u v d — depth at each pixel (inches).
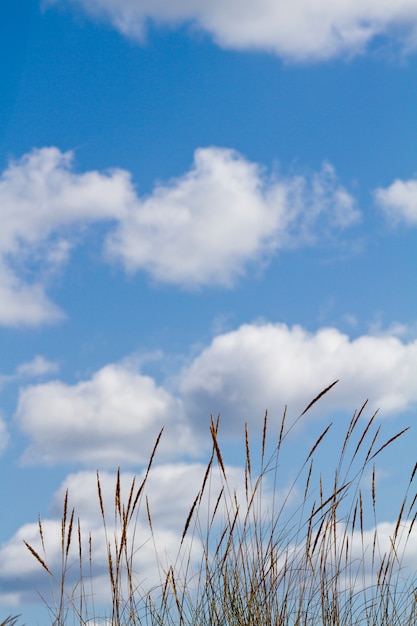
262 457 124.6
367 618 131.5
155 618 121.2
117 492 113.6
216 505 124.2
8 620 115.6
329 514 129.3
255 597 124.8
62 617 112.8
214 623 123.7
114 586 114.1
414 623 129.9
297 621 126.7
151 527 120.0
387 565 130.7
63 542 113.3
